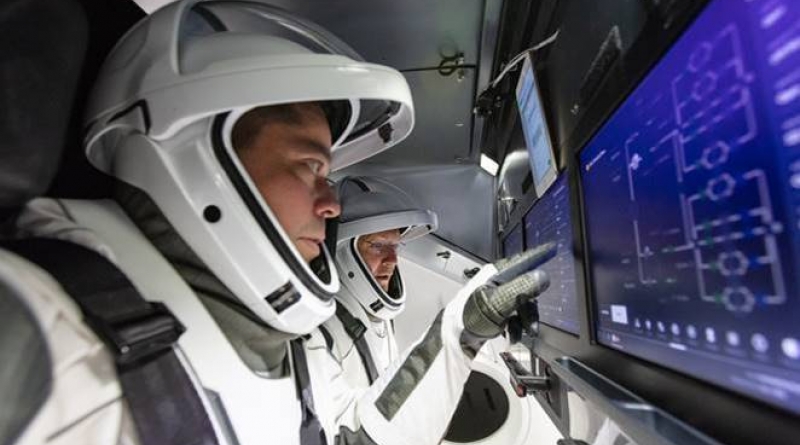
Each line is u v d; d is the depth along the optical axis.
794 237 0.35
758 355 0.39
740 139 0.42
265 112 0.71
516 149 1.93
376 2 1.35
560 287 1.13
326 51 0.79
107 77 0.60
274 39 0.61
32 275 0.37
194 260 0.58
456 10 1.40
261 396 0.58
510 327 1.14
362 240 1.96
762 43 0.39
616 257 0.75
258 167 0.70
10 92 0.38
